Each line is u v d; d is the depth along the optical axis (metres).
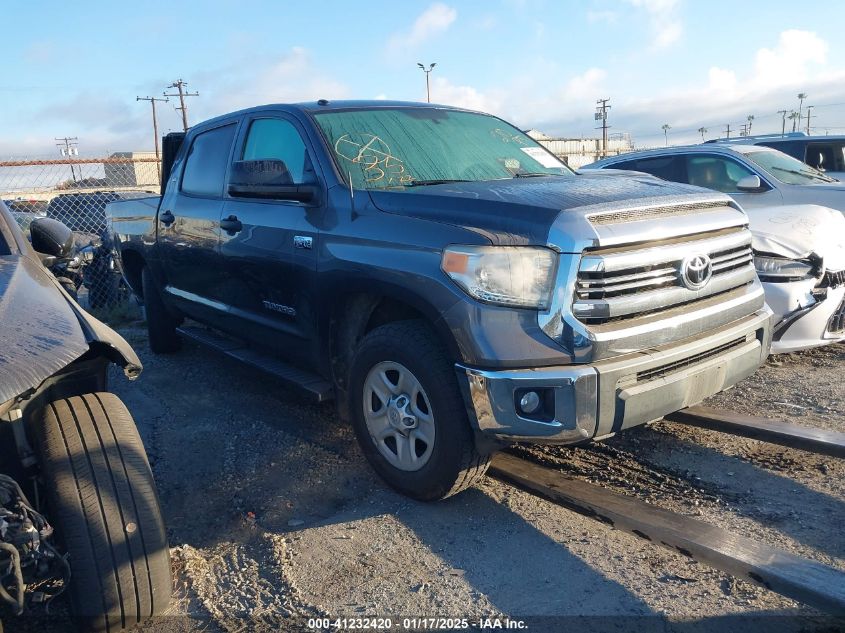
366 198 3.71
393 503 3.57
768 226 5.18
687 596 2.73
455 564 3.02
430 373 3.20
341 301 3.77
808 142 10.18
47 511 2.59
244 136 4.76
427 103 4.84
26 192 10.87
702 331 3.34
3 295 2.62
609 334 2.99
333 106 4.40
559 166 4.71
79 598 2.42
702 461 3.86
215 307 5.05
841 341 5.29
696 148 8.79
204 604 2.81
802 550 2.96
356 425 3.71
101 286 8.87
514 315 3.00
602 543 3.14
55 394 2.82
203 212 5.01
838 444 3.37
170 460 4.18
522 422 2.97
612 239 3.00
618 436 4.21
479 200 3.29
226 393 5.33
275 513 3.54
